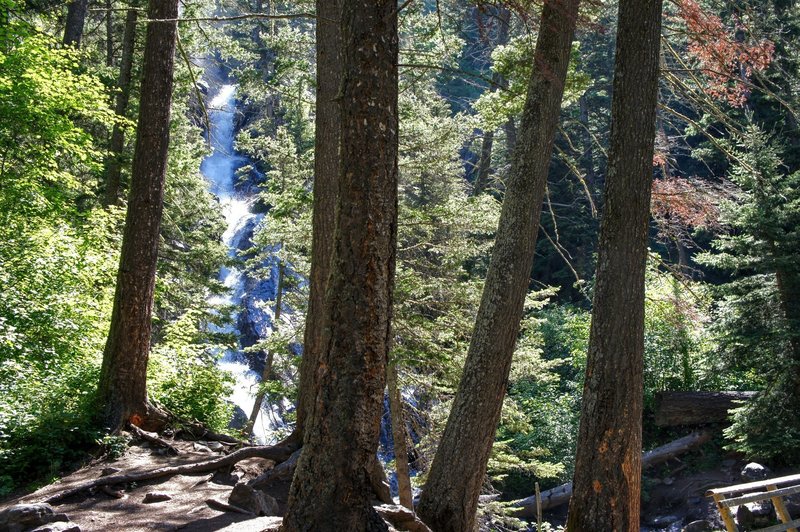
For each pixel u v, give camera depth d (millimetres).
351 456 4750
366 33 4941
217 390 11945
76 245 13125
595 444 7477
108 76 17828
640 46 7750
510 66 10953
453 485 7629
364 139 4922
